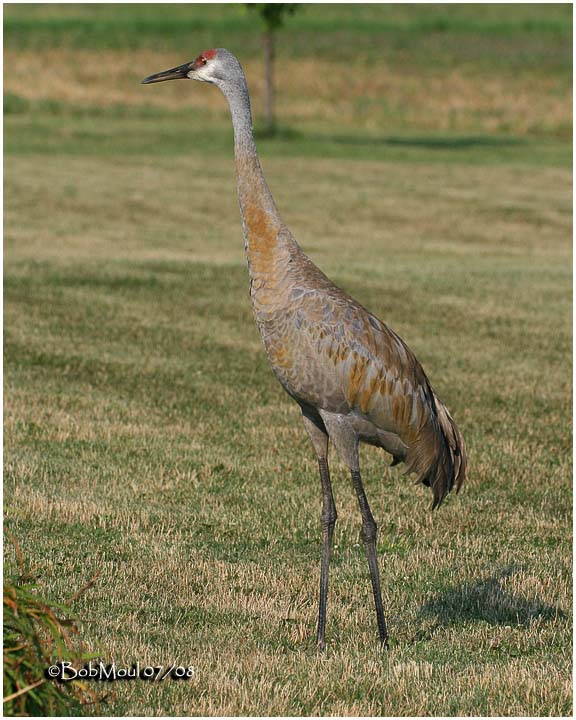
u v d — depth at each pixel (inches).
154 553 489.4
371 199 1723.7
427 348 896.9
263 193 394.9
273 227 391.9
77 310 973.2
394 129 2529.5
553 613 444.8
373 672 380.8
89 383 762.2
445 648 406.0
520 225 1568.7
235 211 1606.8
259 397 749.3
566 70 3142.2
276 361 389.7
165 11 4330.7
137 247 1323.8
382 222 1565.0
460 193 1786.4
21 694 311.6
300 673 378.0
